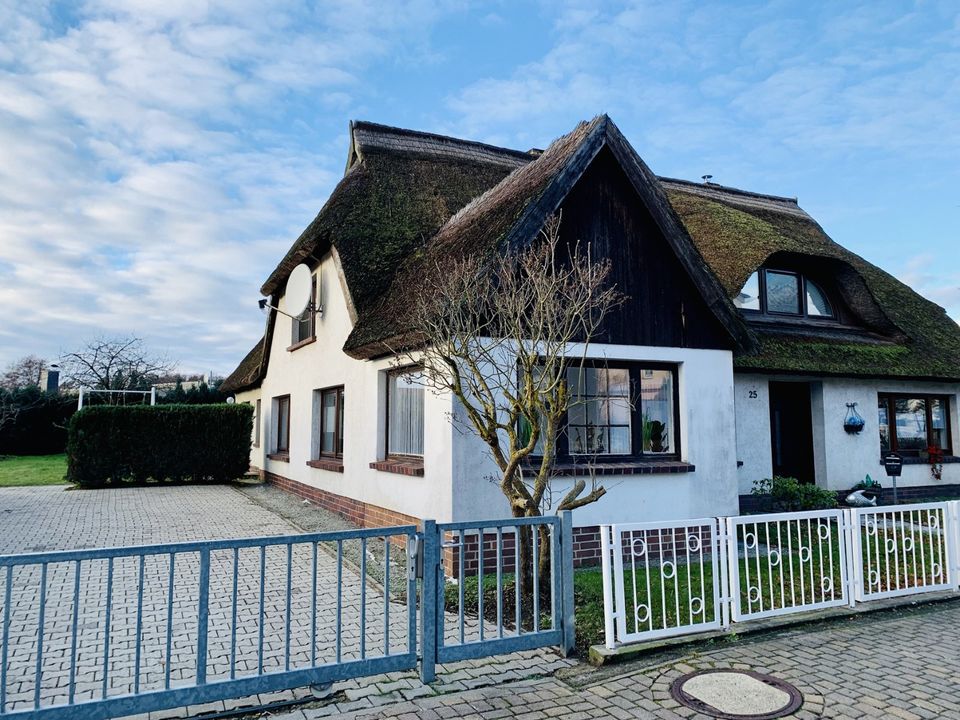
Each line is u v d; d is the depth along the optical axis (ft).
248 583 24.04
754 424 38.99
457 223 35.17
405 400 30.96
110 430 55.62
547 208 26.13
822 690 14.58
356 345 31.24
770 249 39.52
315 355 44.62
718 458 30.17
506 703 14.05
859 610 20.49
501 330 22.26
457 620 19.79
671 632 17.66
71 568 25.99
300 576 25.13
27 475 64.54
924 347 45.21
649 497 28.40
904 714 13.39
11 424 89.97
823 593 20.53
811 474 41.81
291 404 51.29
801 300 44.32
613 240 28.94
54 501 45.70
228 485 57.41
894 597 21.93
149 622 19.53
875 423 42.98
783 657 16.66
